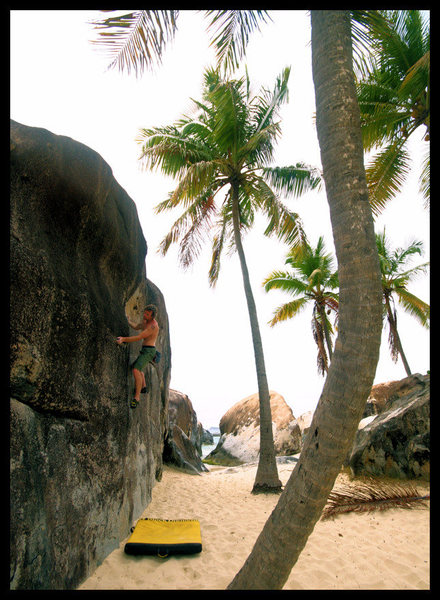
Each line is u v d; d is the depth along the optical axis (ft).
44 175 11.46
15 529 8.60
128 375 17.67
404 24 29.63
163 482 31.01
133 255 18.79
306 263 56.49
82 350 12.94
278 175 36.09
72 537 11.24
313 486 7.73
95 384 13.88
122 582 12.01
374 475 25.29
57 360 11.25
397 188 34.60
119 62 13.78
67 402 11.73
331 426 7.75
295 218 36.58
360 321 7.93
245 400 69.41
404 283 56.59
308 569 13.24
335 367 8.09
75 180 12.95
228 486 31.53
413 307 58.18
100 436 13.99
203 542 16.14
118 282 17.51
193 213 38.27
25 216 10.60
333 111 8.98
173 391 55.06
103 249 15.67
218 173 36.01
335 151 8.79
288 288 57.82
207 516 21.04
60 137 12.66
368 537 16.20
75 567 11.23
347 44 9.50
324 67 9.37
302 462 8.09
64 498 11.08
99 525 13.23
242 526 18.85
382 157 34.12
